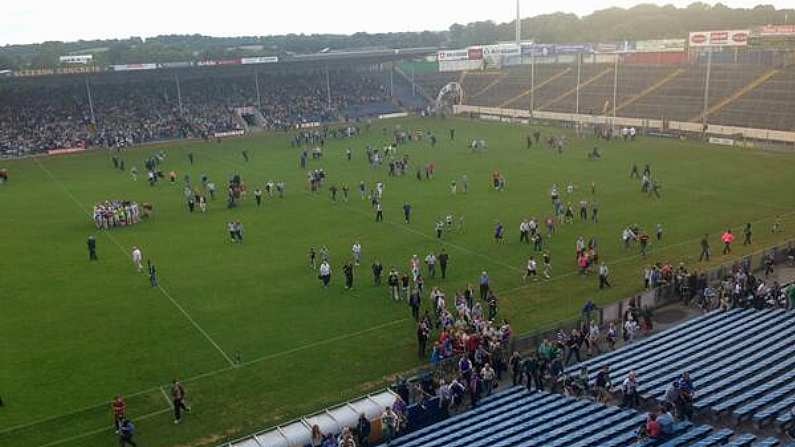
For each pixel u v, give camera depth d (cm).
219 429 2675
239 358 3231
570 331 3272
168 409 2827
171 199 6456
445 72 14775
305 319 3650
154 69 10562
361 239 5006
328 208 5919
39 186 7238
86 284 4262
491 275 4200
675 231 4909
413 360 3167
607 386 2578
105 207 5634
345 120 11862
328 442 2319
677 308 3622
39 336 3525
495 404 2686
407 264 4431
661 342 3075
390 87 14050
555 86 12294
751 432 2175
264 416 2752
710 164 7131
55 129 10238
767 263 3944
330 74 14100
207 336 3478
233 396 2911
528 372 2827
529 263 4109
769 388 2356
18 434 2655
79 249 4975
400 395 2731
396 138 9269
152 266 4172
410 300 3578
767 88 9512
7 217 5934
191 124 10956
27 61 17850
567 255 4506
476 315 3356
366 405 2647
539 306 3719
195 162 8356
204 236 5209
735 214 5269
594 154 7650
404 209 5453
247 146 9531
